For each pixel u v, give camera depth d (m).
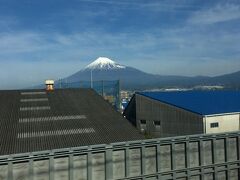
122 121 31.88
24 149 24.98
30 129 28.22
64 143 26.59
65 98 35.41
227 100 53.78
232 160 22.78
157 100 51.72
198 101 52.16
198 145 21.69
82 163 18.39
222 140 22.55
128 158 19.42
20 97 34.34
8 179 16.58
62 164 17.91
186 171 21.16
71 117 31.33
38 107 32.56
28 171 17.03
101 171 18.86
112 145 19.00
